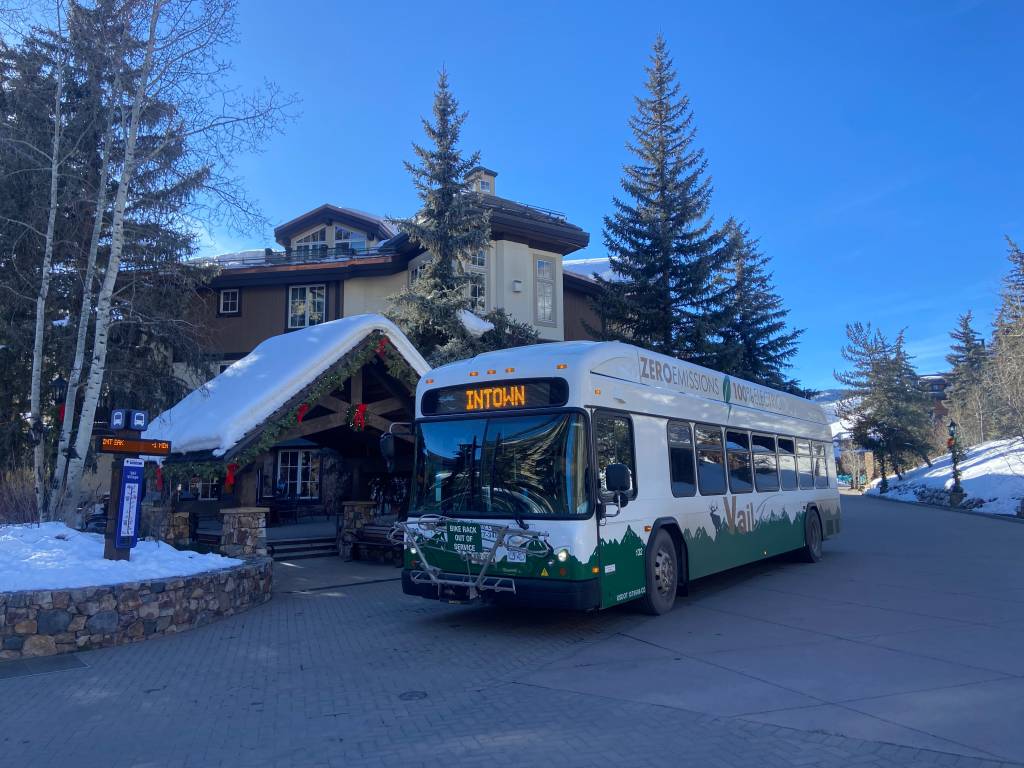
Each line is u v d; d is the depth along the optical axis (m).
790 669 6.77
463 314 20.36
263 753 4.99
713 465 11.16
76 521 11.70
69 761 4.91
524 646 7.91
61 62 12.68
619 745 4.95
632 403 9.16
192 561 9.92
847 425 54.38
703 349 23.77
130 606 8.34
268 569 11.12
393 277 26.88
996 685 6.20
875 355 47.06
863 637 8.04
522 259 26.95
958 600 10.27
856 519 27.11
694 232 25.52
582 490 7.95
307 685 6.63
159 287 15.75
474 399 8.84
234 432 11.85
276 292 27.08
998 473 34.59
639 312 24.17
